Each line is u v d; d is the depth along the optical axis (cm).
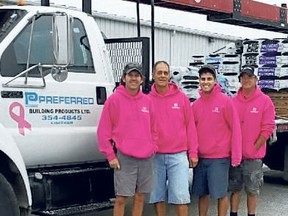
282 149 852
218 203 561
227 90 752
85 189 506
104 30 1309
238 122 542
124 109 483
